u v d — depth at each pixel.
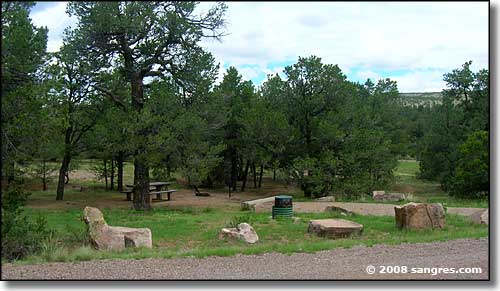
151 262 9.34
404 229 14.88
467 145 30.16
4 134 11.08
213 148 24.52
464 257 9.66
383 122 42.25
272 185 43.16
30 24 15.79
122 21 19.62
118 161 33.97
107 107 26.25
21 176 12.64
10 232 10.62
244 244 13.07
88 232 12.37
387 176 31.84
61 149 25.27
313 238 14.00
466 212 19.48
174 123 22.45
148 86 24.19
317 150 32.44
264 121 31.75
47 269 8.75
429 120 44.25
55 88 12.61
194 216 20.34
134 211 22.44
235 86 38.44
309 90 32.91
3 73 11.30
